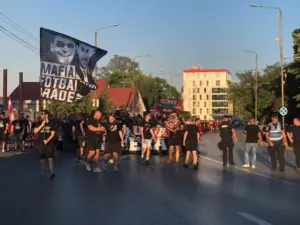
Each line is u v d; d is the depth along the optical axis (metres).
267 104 61.78
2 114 21.84
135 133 21.38
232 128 16.14
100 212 7.79
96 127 13.57
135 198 9.14
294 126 14.41
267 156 20.47
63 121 23.83
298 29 41.25
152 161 17.61
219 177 12.62
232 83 72.56
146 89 91.25
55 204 8.52
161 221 7.10
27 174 13.03
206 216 7.47
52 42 17.33
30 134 24.58
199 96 171.25
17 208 8.17
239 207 8.27
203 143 32.94
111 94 74.75
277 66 64.12
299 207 8.31
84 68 17.92
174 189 10.32
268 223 7.00
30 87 67.12
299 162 14.25
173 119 16.88
